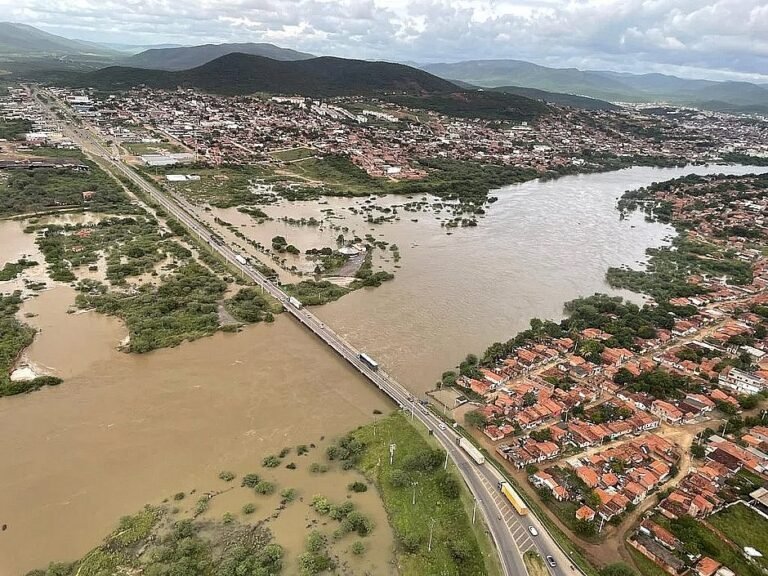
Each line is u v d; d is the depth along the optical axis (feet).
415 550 316.40
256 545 314.14
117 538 317.22
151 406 446.60
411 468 382.42
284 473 377.71
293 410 451.53
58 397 453.17
